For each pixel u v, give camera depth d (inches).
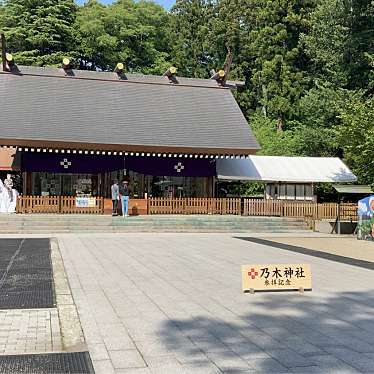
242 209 1076.5
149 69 1834.4
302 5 1760.6
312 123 1540.4
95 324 269.3
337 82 1412.4
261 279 360.2
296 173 1195.9
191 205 1064.8
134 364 208.1
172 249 626.5
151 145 1023.6
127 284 384.5
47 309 306.7
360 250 671.1
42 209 983.6
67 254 559.8
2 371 201.5
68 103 1097.4
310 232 984.3
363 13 1244.5
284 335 252.2
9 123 994.7
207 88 1261.1
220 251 614.9
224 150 1061.1
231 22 1945.1
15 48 1675.7
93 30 1691.7
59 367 205.9
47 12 1670.8
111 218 927.7
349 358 217.8
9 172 1177.4
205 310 303.4
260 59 1786.4
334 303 328.5
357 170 1055.6
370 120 936.3
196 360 213.0
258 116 1795.0
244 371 200.4
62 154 1066.7
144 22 1905.8
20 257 534.9
